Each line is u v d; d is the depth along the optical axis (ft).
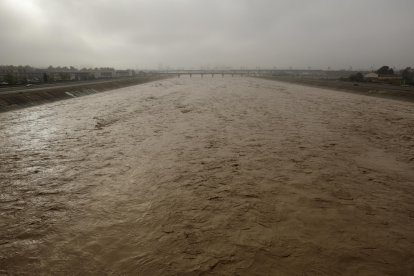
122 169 34.83
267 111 83.25
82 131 57.06
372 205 25.32
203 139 49.32
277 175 32.45
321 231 21.27
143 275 16.88
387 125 63.52
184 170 34.14
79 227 22.26
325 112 82.07
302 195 27.32
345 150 42.91
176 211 24.48
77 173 33.76
